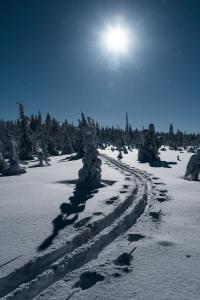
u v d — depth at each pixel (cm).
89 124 2698
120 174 2373
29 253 664
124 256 670
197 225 907
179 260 646
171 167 3123
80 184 1748
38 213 1062
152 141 4000
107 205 1153
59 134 9219
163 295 502
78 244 753
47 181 2031
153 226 902
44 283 545
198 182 1858
